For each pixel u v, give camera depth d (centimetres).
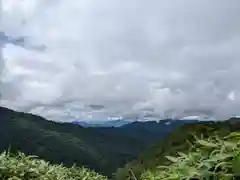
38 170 488
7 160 438
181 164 145
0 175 401
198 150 149
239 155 121
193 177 130
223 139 146
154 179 204
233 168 120
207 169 127
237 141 139
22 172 428
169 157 162
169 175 154
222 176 121
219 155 128
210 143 143
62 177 588
